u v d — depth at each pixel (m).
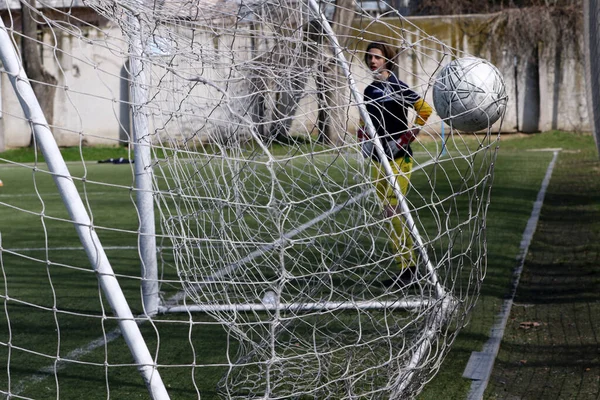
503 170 15.44
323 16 4.68
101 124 23.14
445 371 4.16
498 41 24.41
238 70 4.15
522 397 3.89
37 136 2.84
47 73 22.59
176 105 4.56
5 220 10.77
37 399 3.88
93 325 5.29
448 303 3.76
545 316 5.32
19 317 5.50
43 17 3.39
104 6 3.75
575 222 9.30
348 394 3.46
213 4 4.90
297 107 4.48
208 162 4.41
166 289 6.26
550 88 24.34
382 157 4.49
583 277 6.39
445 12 28.44
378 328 4.62
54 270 7.24
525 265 6.94
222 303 4.34
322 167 5.72
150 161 4.80
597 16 8.72
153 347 4.68
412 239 4.24
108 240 8.85
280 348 4.28
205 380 4.08
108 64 22.73
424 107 4.63
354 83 4.49
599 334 4.86
